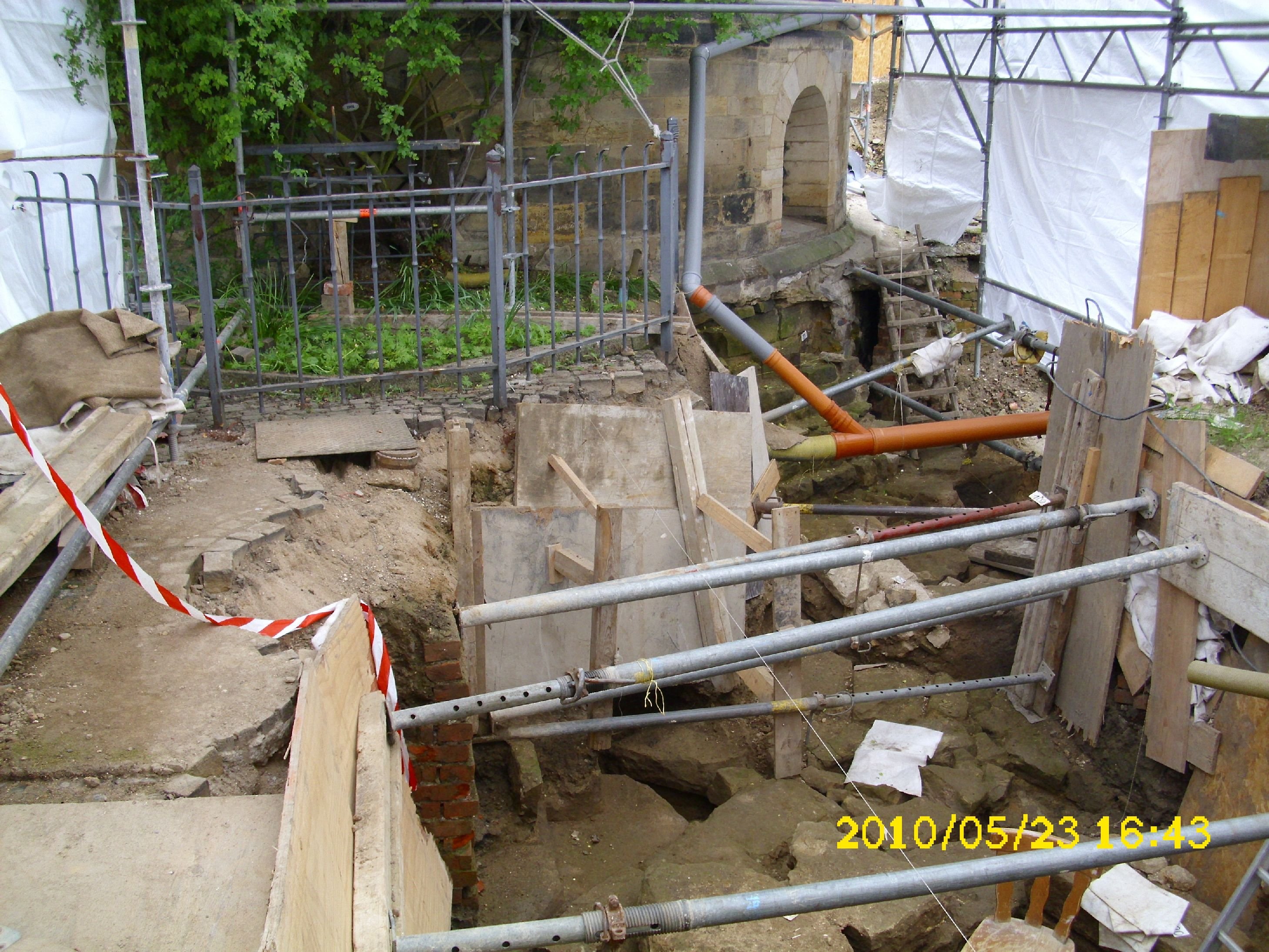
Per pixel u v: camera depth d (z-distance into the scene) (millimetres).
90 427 4945
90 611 4199
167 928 2363
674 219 8219
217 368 6633
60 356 5297
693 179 9594
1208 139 7551
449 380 7637
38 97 7000
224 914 2404
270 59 8594
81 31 7492
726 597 6895
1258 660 5949
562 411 6742
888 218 14391
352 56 8914
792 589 6348
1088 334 7160
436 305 8930
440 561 6074
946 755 6910
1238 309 7715
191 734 3424
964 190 13047
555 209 10453
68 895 2479
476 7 8406
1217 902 5918
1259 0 8250
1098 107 9984
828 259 12547
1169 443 6434
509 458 7055
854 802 6434
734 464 6988
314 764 2721
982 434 8828
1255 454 6430
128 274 8172
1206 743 6117
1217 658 6129
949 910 5730
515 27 9508
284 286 9133
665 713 6523
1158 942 5449
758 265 11578
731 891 5371
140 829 2717
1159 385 7355
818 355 12461
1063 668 7312
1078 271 10562
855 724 7324
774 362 8984
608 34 9539
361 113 9914
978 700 7605
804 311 12312
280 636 4051
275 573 5066
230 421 6848
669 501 6863
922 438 8742
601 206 7719
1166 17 8859
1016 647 7910
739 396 7863
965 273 13867
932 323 12609
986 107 12211
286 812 2383
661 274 9391
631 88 9320
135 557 4770
